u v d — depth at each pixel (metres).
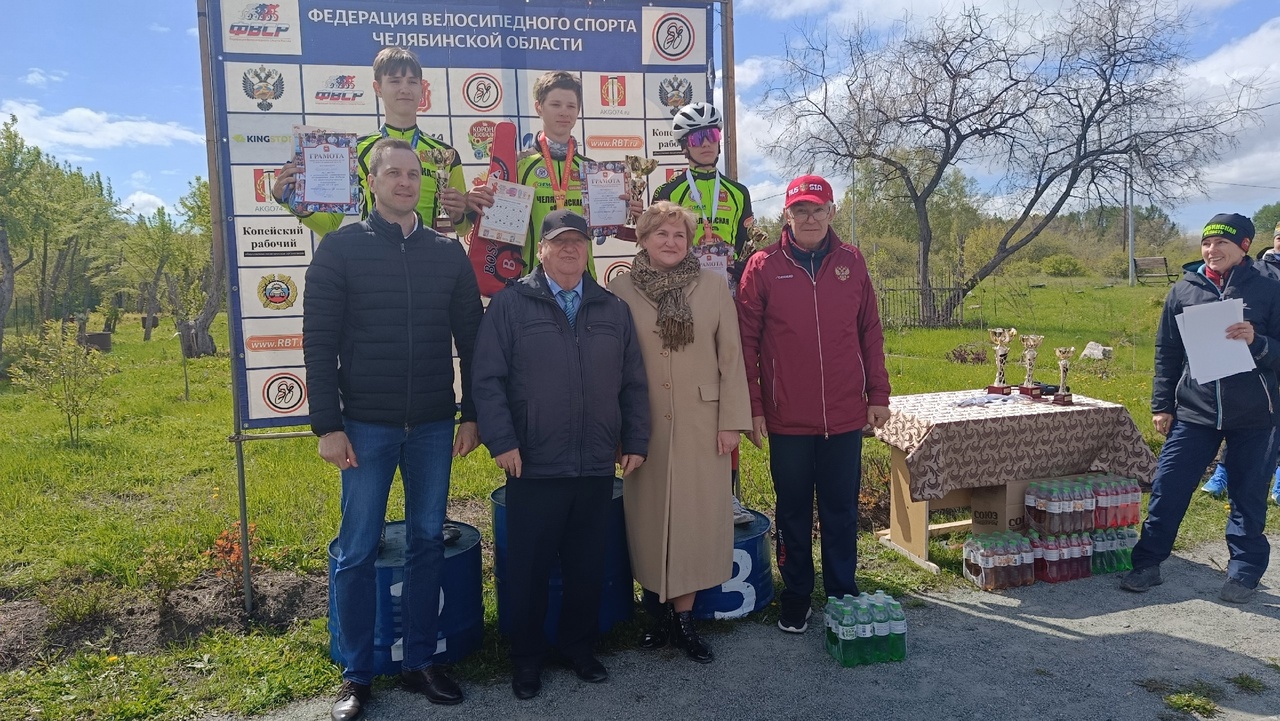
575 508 3.13
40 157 30.64
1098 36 20.11
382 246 2.94
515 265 4.04
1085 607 3.92
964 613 3.88
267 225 3.77
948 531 4.81
